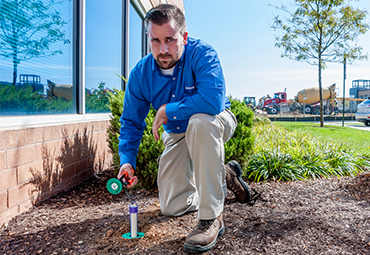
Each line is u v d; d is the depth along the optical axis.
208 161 1.62
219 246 1.67
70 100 3.27
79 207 2.44
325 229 1.91
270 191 2.95
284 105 26.12
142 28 6.68
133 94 1.98
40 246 1.69
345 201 2.61
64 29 3.12
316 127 12.50
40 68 2.74
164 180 2.06
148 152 2.86
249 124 3.49
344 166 4.10
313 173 3.73
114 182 1.76
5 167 2.08
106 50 4.45
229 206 2.41
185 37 1.69
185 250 1.58
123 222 2.04
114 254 1.58
